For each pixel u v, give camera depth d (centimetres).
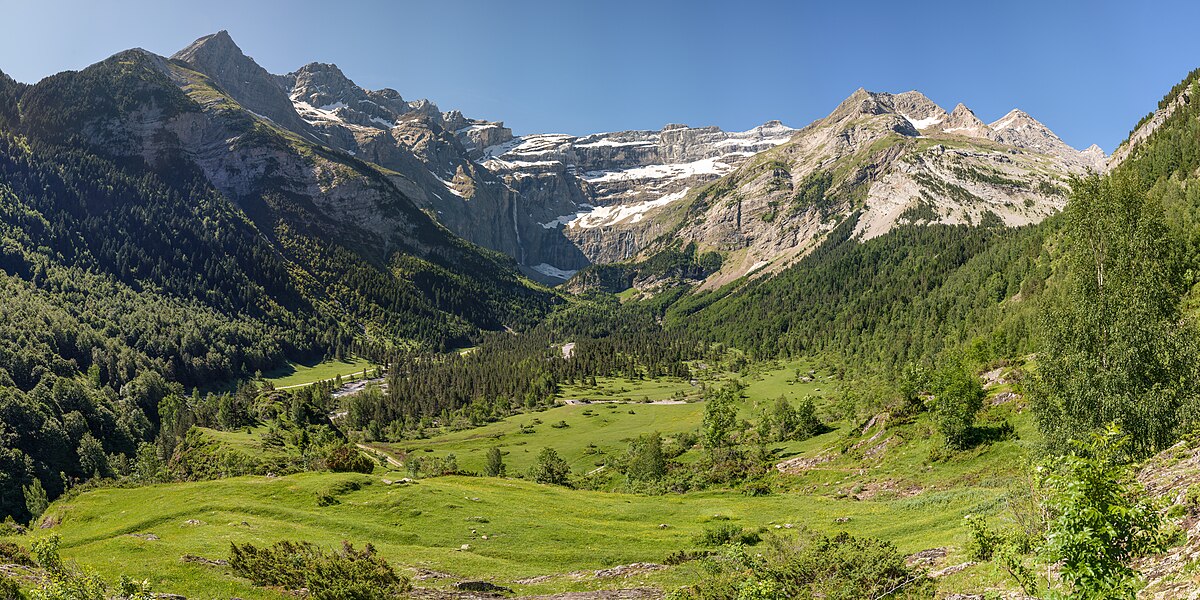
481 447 16925
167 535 4819
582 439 16600
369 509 5781
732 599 2884
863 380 17550
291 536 4897
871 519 4919
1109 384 4312
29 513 13750
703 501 6606
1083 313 4622
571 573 4291
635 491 9012
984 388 8344
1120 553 1591
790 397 19175
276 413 18075
